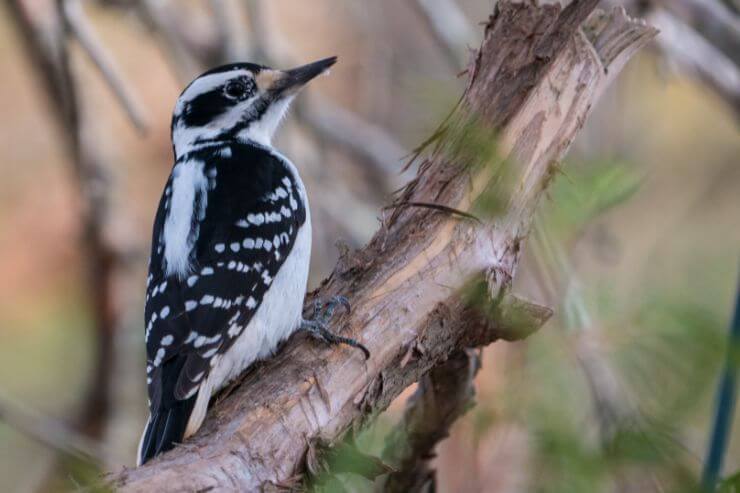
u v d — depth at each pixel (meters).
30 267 18.30
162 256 8.31
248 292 8.04
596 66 7.10
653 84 15.66
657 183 14.51
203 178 8.79
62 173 18.91
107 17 16.52
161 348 7.77
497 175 6.48
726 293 5.08
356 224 13.79
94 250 13.94
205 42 13.95
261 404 6.34
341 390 6.54
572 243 6.37
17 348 17.64
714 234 14.28
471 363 7.40
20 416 10.61
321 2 18.58
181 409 7.22
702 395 3.69
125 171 16.66
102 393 13.91
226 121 9.76
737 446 9.43
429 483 7.96
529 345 4.74
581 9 7.11
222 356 7.68
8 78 19.02
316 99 14.48
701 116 16.06
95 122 13.83
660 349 3.93
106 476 5.49
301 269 8.55
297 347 6.91
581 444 4.00
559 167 6.16
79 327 17.78
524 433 4.85
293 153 13.33
